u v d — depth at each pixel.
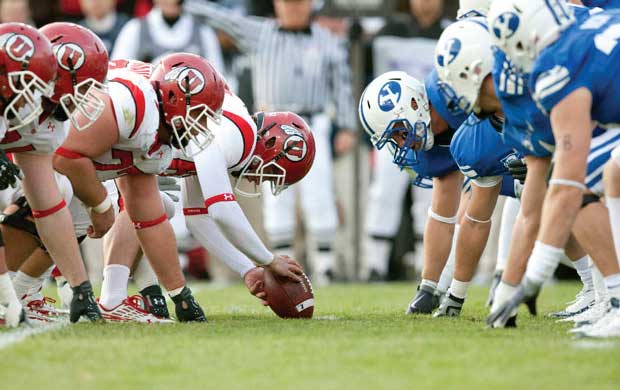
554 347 14.33
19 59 15.53
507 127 16.58
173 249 18.33
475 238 19.61
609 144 15.81
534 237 16.27
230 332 16.19
